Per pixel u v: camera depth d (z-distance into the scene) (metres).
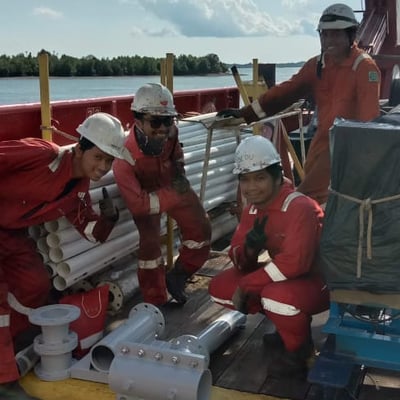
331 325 3.36
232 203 6.77
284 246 3.57
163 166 4.59
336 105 5.17
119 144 3.77
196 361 2.93
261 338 4.25
